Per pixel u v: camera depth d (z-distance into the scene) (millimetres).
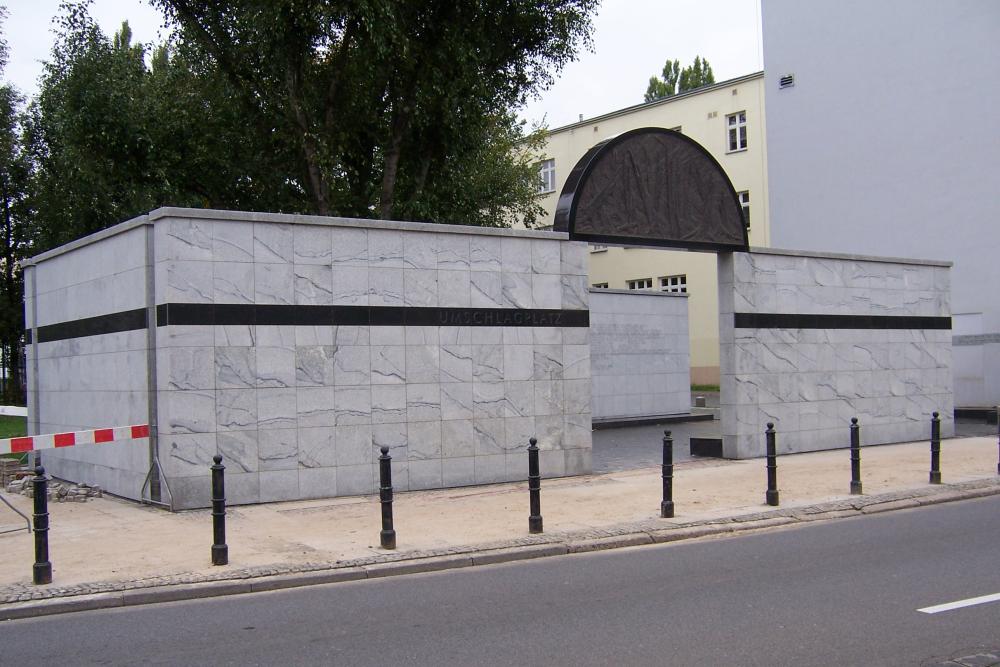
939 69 27219
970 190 26500
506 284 14391
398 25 20625
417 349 13469
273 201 24688
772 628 6586
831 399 18719
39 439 10578
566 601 7527
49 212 29703
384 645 6297
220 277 11945
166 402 11633
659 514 11438
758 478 14508
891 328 19969
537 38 23688
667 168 16484
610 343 26172
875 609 7109
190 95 23922
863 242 29000
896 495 12922
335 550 9344
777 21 31359
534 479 10281
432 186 24484
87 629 6895
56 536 10117
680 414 27672
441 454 13609
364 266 13078
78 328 14250
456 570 8938
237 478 11969
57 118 23484
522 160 38062
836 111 29719
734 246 17297
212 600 7812
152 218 11938
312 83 22766
